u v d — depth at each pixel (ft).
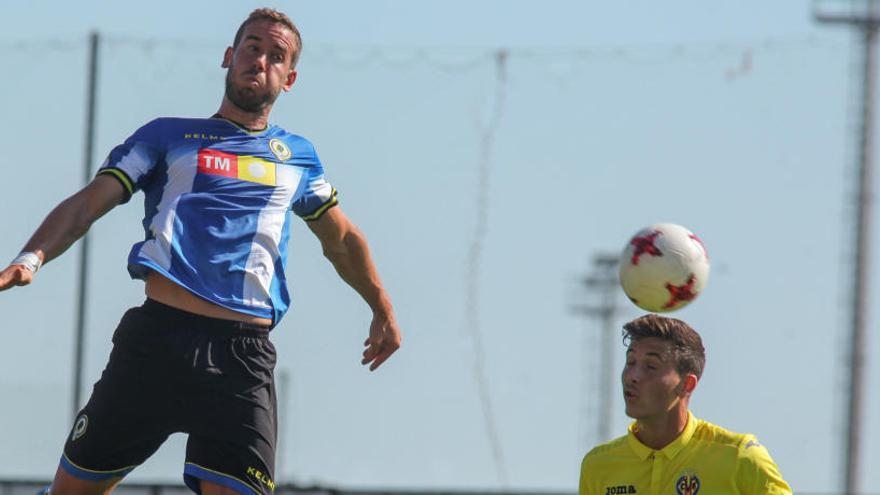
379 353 70.74
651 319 69.92
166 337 62.23
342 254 69.36
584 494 72.49
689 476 69.56
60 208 60.29
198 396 62.49
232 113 64.80
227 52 65.82
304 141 66.59
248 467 62.85
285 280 65.00
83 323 150.61
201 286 62.23
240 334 63.05
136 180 62.44
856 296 203.31
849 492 207.00
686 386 69.62
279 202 64.28
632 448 70.95
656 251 73.72
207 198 62.75
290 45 65.21
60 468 64.75
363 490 143.13
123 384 62.59
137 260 61.93
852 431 206.49
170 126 63.57
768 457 69.62
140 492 134.21
